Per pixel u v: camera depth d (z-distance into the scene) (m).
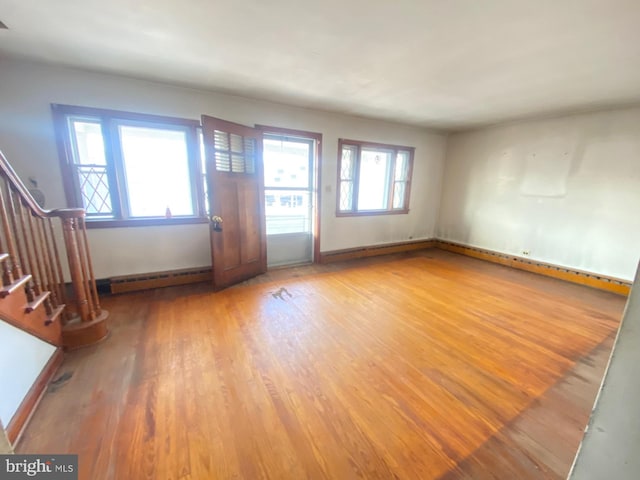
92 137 2.97
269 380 1.90
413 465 1.34
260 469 1.30
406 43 2.08
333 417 1.61
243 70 2.67
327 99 3.54
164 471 1.28
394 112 4.12
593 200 3.76
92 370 1.94
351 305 3.10
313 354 2.20
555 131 4.07
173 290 3.39
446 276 4.16
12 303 1.51
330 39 2.05
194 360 2.09
